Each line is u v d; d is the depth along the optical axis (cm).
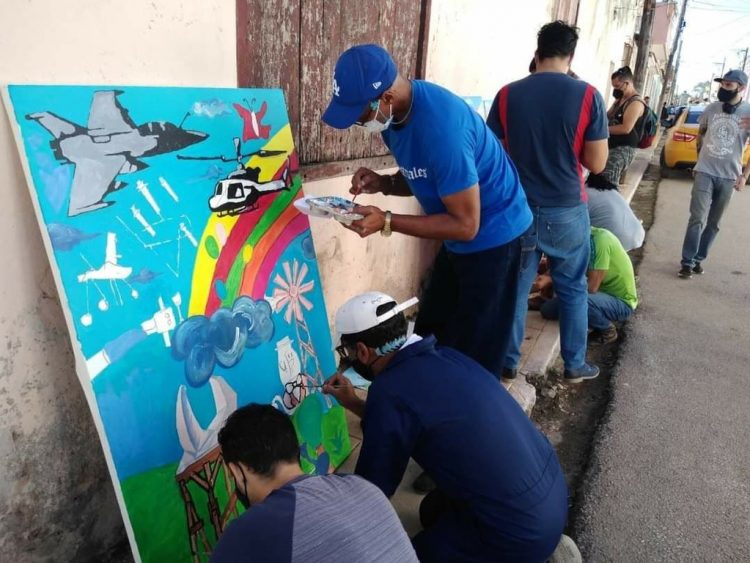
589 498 280
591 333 462
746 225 852
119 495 161
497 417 181
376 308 191
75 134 157
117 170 167
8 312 159
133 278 169
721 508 276
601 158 321
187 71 199
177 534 177
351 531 128
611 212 492
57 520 187
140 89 176
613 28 1281
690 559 246
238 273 207
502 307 262
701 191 575
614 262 433
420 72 388
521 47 613
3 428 164
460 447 177
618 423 342
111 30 169
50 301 170
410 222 216
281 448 143
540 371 376
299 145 286
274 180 227
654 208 972
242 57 225
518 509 178
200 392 187
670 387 386
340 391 224
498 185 243
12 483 170
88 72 165
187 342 184
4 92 143
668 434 334
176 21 191
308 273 243
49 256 150
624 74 618
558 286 352
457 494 184
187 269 186
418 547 200
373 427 181
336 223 323
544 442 196
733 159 557
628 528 262
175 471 177
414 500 261
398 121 214
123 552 213
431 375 183
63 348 177
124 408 163
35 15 149
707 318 504
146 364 170
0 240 153
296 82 272
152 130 178
